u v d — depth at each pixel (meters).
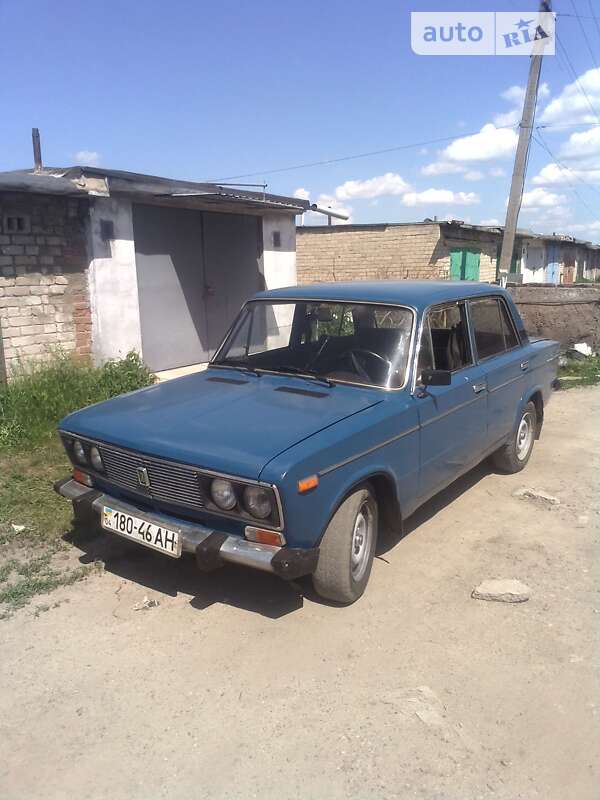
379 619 3.46
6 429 5.94
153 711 2.76
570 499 5.25
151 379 7.75
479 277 20.83
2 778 2.41
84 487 3.88
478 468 6.02
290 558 3.01
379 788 2.37
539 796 2.34
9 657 3.10
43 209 7.13
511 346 5.54
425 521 4.79
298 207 10.95
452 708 2.79
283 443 3.15
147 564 4.02
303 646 3.22
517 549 4.34
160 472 3.30
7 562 3.98
